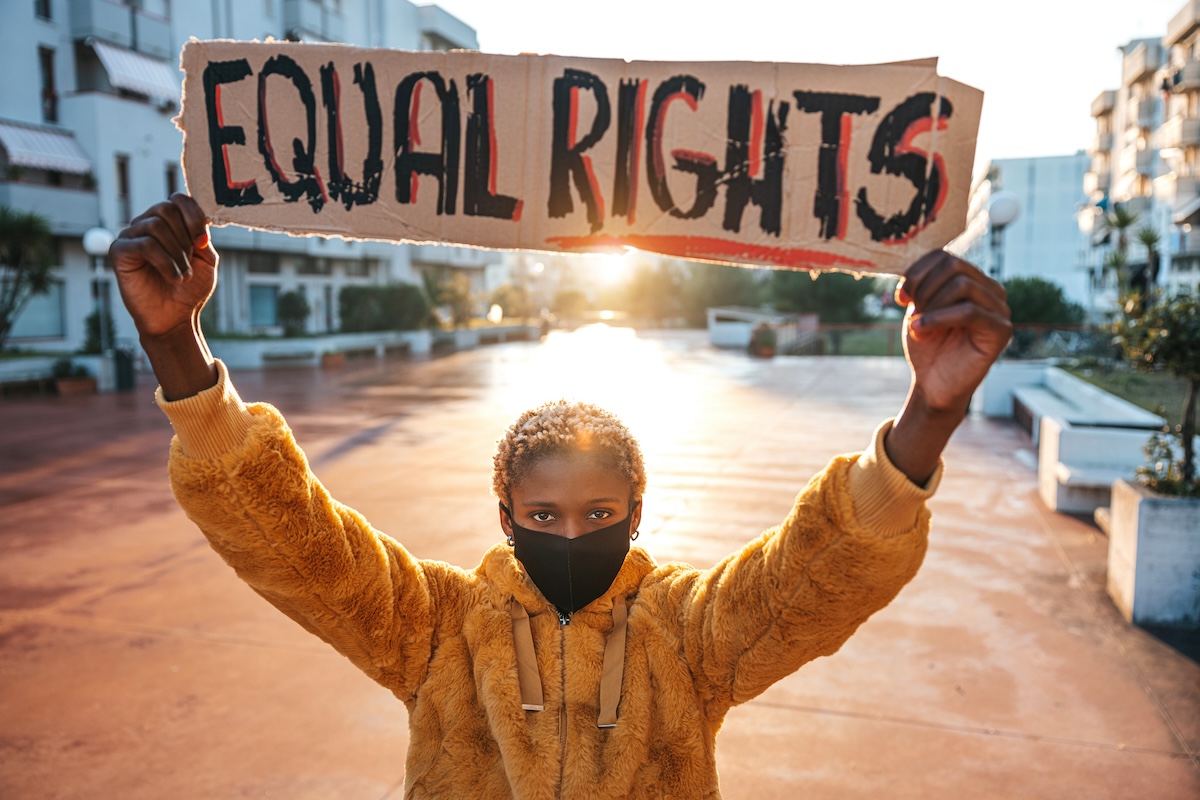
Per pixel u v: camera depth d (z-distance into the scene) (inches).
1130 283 1403.8
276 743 148.9
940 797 130.0
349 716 158.1
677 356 1073.5
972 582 225.5
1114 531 213.2
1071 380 494.3
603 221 40.2
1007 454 415.5
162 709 161.3
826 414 546.9
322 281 1359.5
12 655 186.7
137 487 359.6
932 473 40.4
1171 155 1421.0
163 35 1045.2
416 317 1267.2
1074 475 288.8
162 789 135.8
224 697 165.6
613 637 51.8
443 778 49.6
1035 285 877.8
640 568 55.3
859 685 166.2
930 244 38.5
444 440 468.1
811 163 39.1
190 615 208.5
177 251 39.8
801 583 44.2
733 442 445.1
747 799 129.9
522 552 52.2
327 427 518.0
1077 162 2674.7
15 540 279.6
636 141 39.9
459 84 40.6
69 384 733.3
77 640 194.2
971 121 38.5
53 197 897.5
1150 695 161.0
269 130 41.3
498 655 51.0
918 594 216.2
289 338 1018.7
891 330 1350.9
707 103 39.5
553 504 50.9
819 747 144.3
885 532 40.9
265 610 211.3
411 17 1637.6
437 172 40.8
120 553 262.8
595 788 47.2
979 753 141.7
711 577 52.2
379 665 51.2
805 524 43.4
